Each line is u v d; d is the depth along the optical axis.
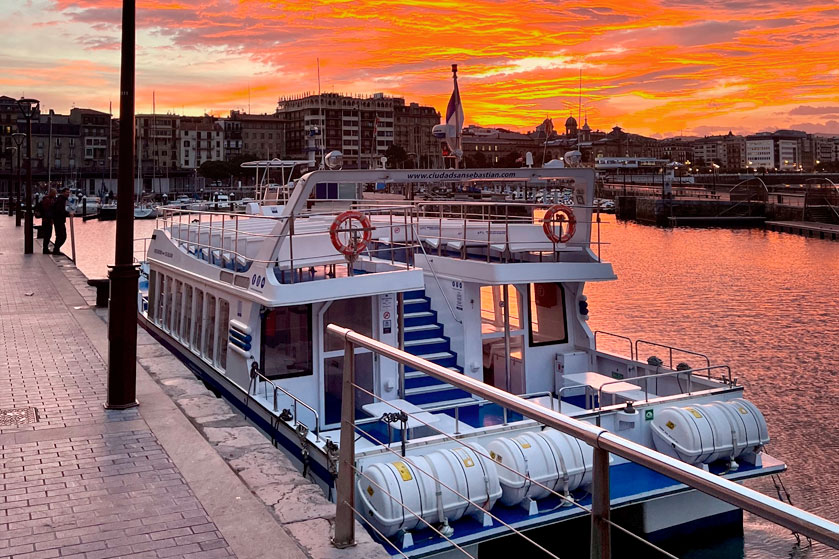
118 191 9.35
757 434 10.51
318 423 11.00
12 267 27.08
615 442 2.96
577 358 13.60
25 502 6.59
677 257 68.50
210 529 6.04
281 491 6.90
